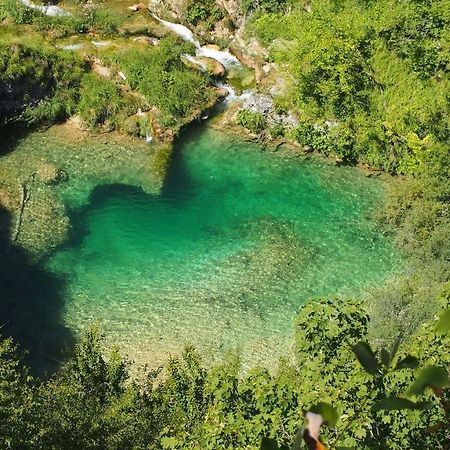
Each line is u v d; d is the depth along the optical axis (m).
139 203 34.44
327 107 37.41
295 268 31.47
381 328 26.14
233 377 14.21
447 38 35.41
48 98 38.12
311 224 33.59
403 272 30.97
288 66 39.19
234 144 38.00
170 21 43.88
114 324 28.95
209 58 41.34
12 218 32.91
